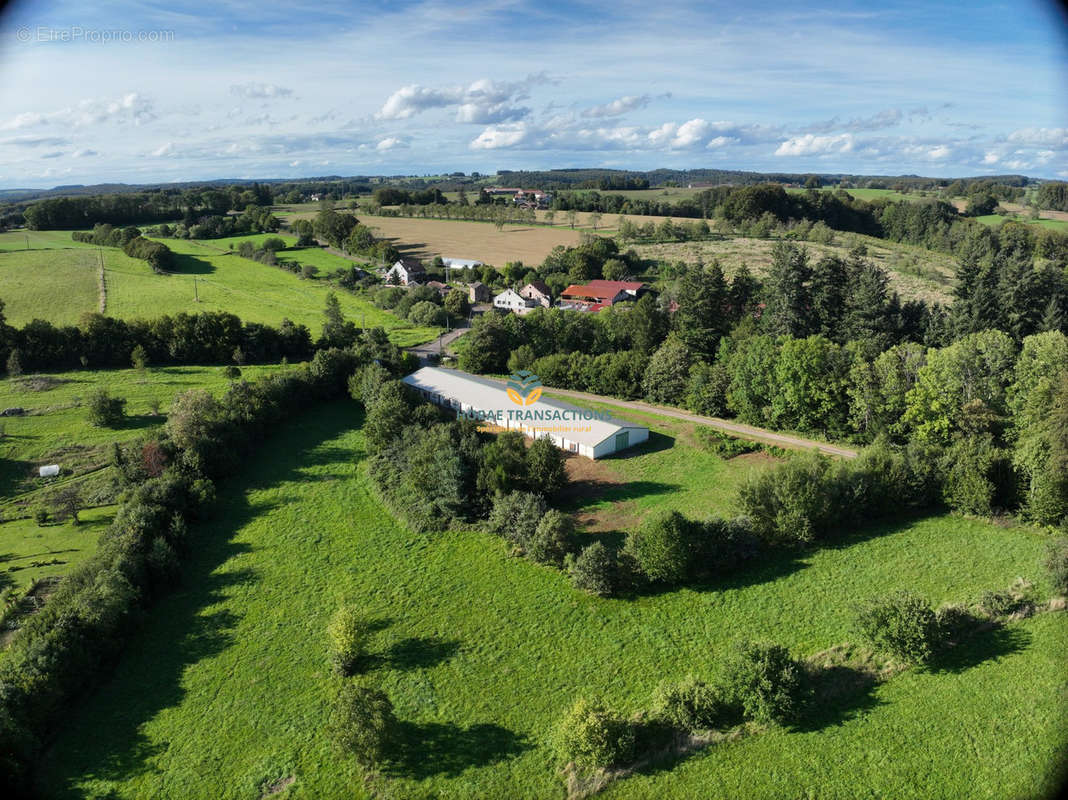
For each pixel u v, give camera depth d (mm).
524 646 39469
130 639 40938
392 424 64938
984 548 45562
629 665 37500
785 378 68125
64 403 73938
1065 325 76812
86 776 31562
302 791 30688
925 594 41250
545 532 46594
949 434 59594
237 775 31594
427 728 33906
